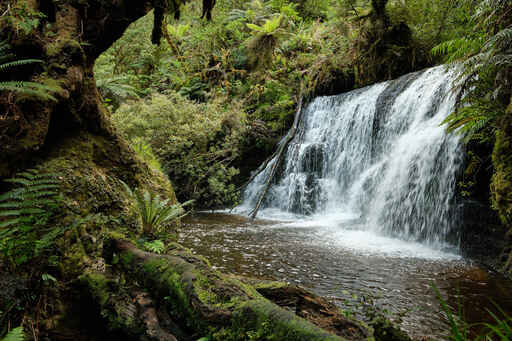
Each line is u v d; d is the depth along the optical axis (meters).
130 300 2.45
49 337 2.24
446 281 4.33
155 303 2.40
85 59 3.49
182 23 19.22
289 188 11.30
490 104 4.93
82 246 3.00
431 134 7.09
